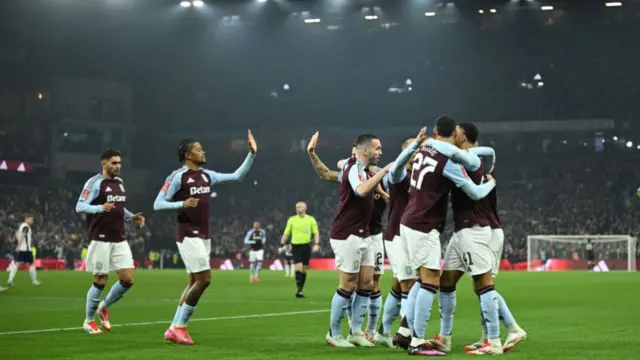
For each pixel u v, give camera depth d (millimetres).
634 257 42250
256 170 62406
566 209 54312
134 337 11016
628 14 56781
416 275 9508
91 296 11758
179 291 23062
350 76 62250
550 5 56125
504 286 24469
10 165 54531
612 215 52875
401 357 8703
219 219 58750
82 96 58781
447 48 60000
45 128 57188
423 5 57469
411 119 61188
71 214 55812
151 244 54000
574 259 44062
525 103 58625
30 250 26766
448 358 8594
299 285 20422
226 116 63844
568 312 15180
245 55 62500
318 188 60469
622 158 56562
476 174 9156
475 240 8961
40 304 17984
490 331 8992
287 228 20984
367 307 10203
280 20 60281
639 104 56500
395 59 61031
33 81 56781
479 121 59500
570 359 8414
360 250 9938
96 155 59438
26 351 9422
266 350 9508
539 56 58531
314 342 10438
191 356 8906
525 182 57375
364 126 62062
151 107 63156
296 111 63188
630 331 11602
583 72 57812
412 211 9070
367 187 9328
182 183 10430
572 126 57094
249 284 27250
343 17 59594
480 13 58375
